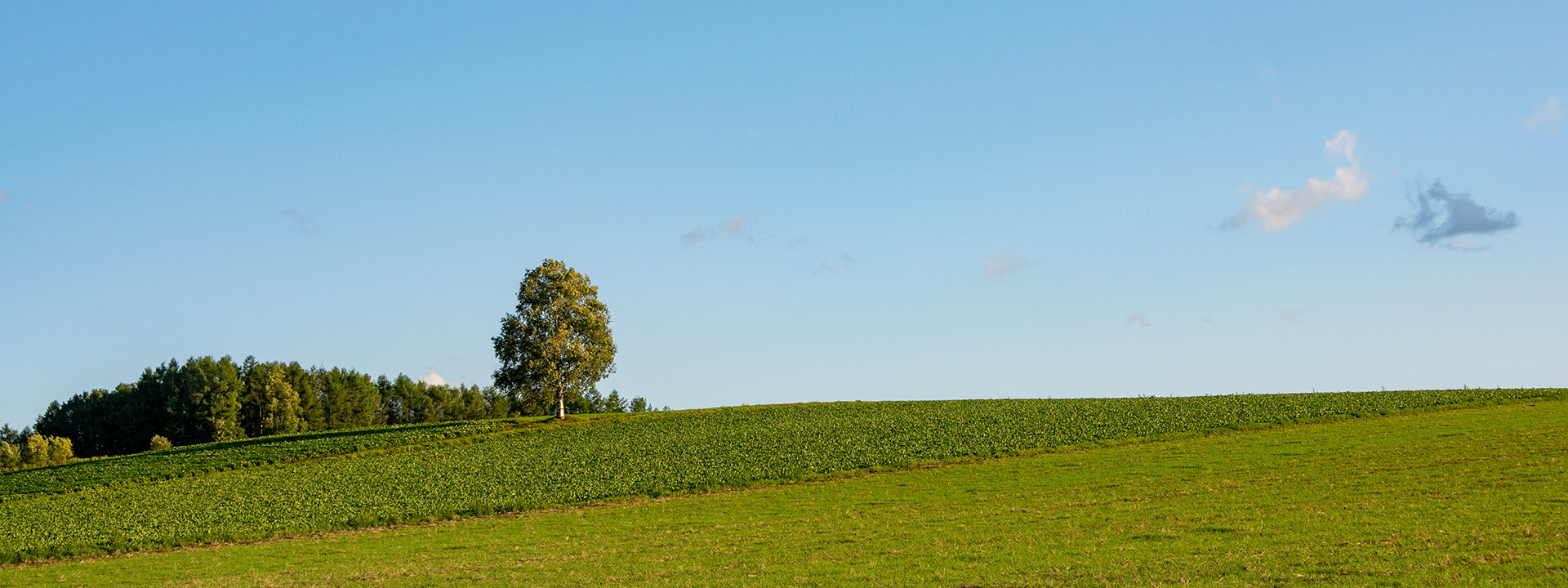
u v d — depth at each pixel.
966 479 44.22
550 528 37.72
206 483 59.78
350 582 28.41
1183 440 53.94
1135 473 42.09
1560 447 38.94
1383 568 20.84
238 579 30.03
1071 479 41.66
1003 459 50.84
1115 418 65.75
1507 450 39.41
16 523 46.50
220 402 129.25
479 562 30.72
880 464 51.09
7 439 145.50
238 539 38.84
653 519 38.53
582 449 66.31
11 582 32.31
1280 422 58.56
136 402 139.38
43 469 78.25
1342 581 20.09
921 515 34.84
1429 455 40.03
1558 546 21.41
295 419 135.50
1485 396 67.12
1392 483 33.56
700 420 85.25
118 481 64.44
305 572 30.73
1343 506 29.56
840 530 32.72
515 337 92.12
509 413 181.12
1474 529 24.16
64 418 143.88
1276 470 39.56
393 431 85.69
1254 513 29.53
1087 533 28.36
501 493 47.66
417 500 46.72
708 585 24.69
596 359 94.56
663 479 49.53
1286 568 21.64
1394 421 56.25
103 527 43.19
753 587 24.05
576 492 46.75
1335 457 42.12
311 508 45.75
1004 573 23.52
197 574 31.45
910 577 23.91
